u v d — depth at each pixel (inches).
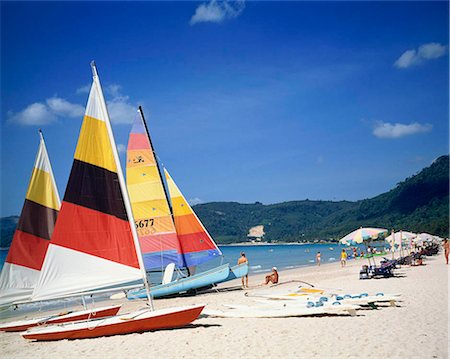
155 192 953.5
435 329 461.7
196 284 911.7
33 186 668.7
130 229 498.0
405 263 1311.5
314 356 385.4
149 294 508.7
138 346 448.1
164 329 517.3
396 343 412.5
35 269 659.4
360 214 7583.7
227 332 487.5
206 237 964.0
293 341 436.5
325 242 7436.0
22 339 556.1
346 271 1384.1
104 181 495.8
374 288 794.8
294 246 7278.5
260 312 570.6
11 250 644.1
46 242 671.8
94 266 480.7
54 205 686.5
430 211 5482.3
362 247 3681.1
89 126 495.8
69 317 614.2
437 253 1972.2
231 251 5329.7
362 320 515.8
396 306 594.6
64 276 470.9
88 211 484.7
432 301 623.8
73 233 477.4
